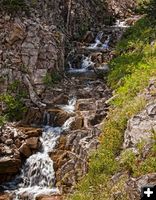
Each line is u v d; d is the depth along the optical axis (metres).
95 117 13.50
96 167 10.86
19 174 12.77
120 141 11.41
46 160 12.63
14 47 16.33
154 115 11.21
